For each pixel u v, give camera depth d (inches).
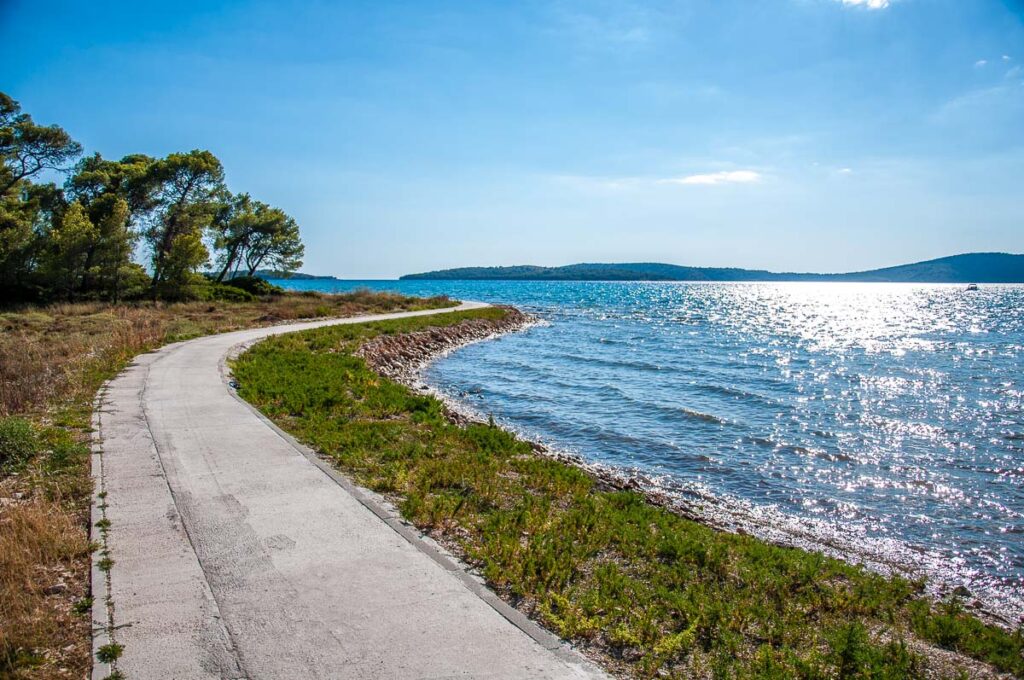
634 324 1961.1
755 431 611.8
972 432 615.5
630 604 206.2
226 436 381.1
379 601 193.9
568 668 164.2
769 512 408.5
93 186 1729.8
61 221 1585.9
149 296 1619.1
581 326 1862.7
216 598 193.2
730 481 468.4
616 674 165.3
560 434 598.2
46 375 517.0
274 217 2161.7
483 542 249.1
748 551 279.7
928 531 380.8
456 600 196.2
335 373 653.9
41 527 228.4
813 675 174.1
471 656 167.0
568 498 339.6
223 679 154.3
